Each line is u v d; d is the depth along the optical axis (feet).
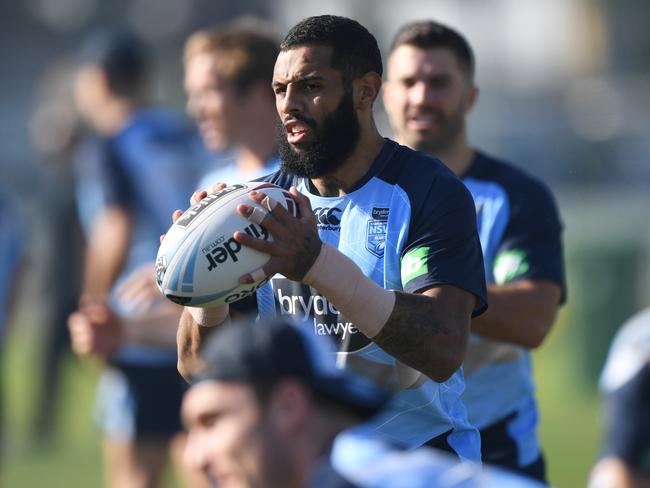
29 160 310.24
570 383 160.15
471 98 63.00
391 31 372.58
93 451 128.57
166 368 87.45
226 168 75.31
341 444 30.94
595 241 161.68
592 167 284.00
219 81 73.00
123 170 90.22
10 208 101.45
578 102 329.11
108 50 94.94
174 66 344.69
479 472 30.99
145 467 89.20
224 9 380.37
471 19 382.63
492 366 60.13
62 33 398.01
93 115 97.35
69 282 135.23
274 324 28.78
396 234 44.39
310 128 43.60
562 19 377.71
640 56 370.53
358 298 41.75
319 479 29.37
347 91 43.65
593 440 128.77
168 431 88.43
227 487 28.58
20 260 102.37
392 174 44.88
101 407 94.12
